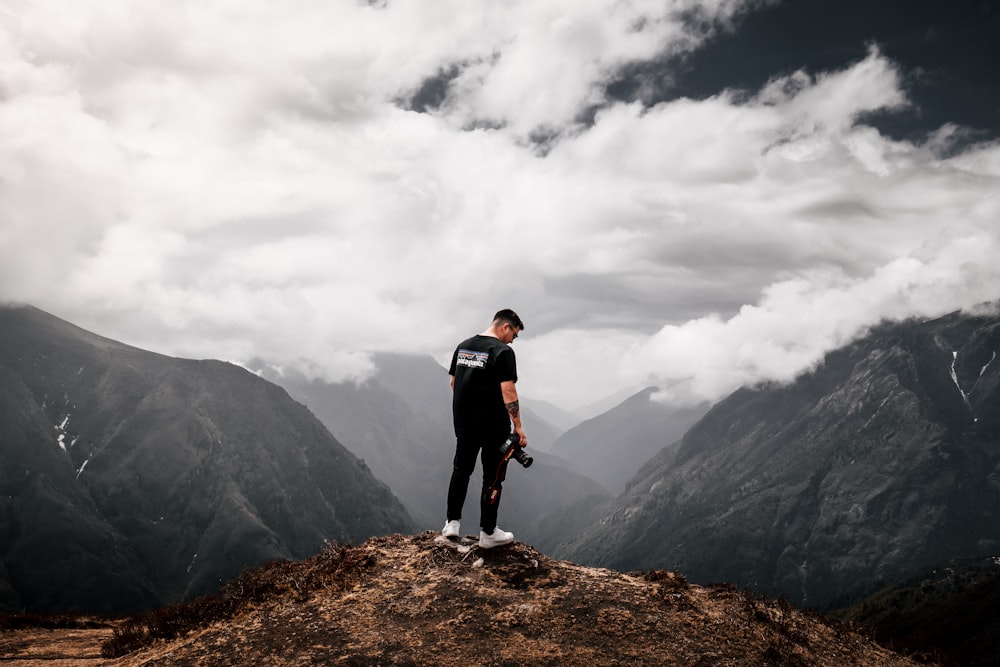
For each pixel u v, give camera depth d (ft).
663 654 21.63
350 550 27.40
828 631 28.81
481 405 25.14
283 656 20.48
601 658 20.83
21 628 38.88
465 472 26.68
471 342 25.86
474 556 25.77
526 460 24.39
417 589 24.00
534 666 20.12
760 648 23.49
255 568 28.55
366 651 20.54
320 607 23.27
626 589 25.43
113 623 42.60
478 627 21.83
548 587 24.58
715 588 28.76
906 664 28.09
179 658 21.04
